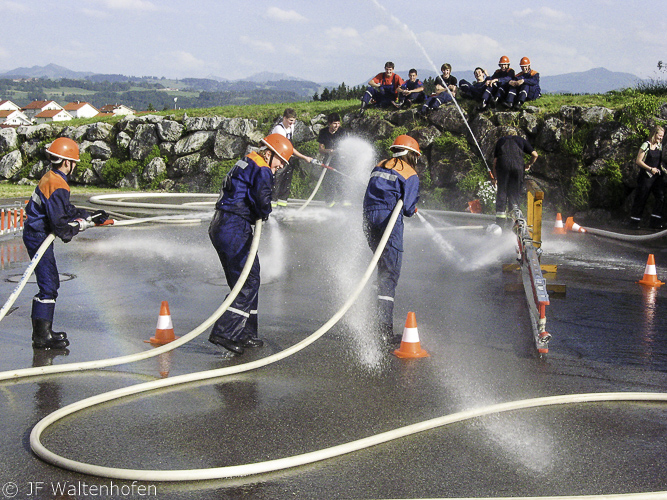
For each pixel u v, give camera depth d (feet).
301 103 64.95
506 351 15.51
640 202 37.19
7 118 640.58
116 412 11.85
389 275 16.34
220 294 21.26
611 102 44.39
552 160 42.78
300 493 9.04
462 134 46.52
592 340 16.40
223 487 9.20
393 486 9.22
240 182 15.07
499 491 9.07
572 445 10.58
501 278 23.75
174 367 14.40
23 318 18.28
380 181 16.55
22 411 11.91
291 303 20.03
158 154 60.44
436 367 14.38
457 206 44.96
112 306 19.66
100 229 36.73
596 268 25.89
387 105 52.11
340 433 11.00
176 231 36.09
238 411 11.93
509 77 46.11
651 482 9.40
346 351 15.49
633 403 12.43
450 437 10.84
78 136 66.44
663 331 17.21
